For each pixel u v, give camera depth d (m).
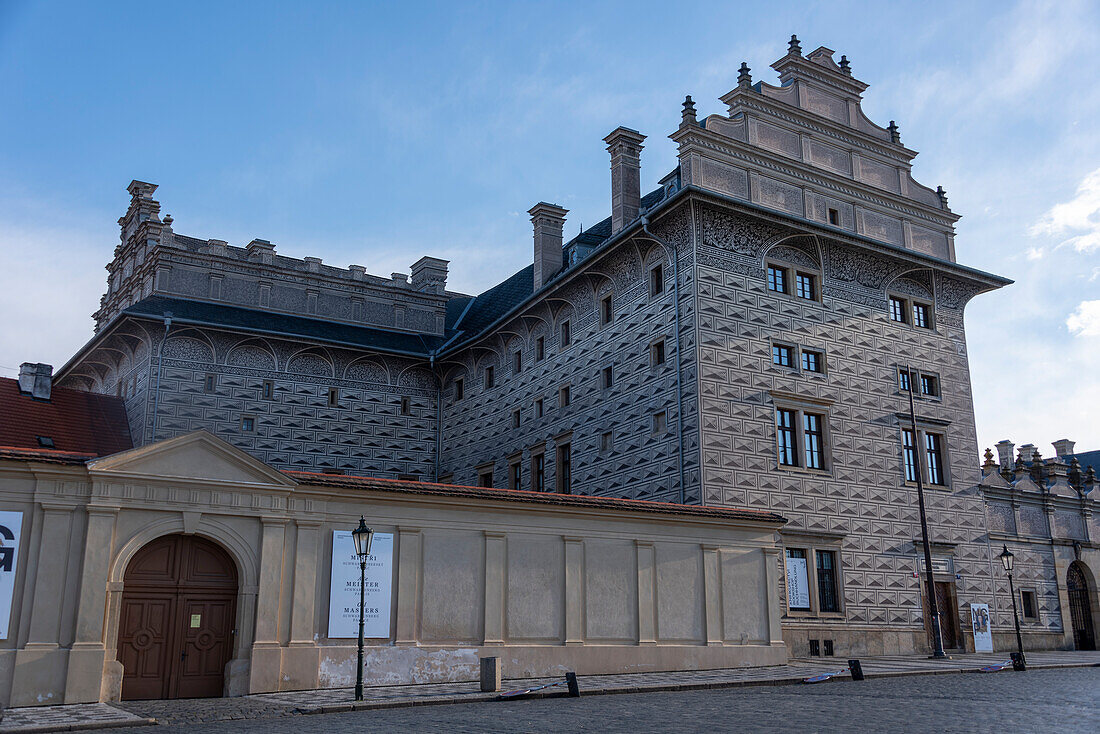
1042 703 17.61
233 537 21.64
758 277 35.53
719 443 32.59
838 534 34.25
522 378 44.38
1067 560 43.03
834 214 38.44
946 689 21.06
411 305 52.84
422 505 24.19
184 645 20.94
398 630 23.16
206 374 44.06
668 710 17.11
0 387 42.12
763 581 29.08
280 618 21.83
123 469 20.55
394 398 49.31
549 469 41.09
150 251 47.38
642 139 40.00
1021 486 42.78
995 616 38.31
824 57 40.62
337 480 23.08
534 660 24.73
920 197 41.75
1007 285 42.16
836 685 22.64
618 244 37.25
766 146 37.31
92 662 19.44
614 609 26.31
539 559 25.59
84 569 19.75
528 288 49.62
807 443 35.03
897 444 37.38
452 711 17.69
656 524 27.61
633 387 36.47
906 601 35.44
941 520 37.66
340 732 14.34
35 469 19.69
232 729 15.12
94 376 50.59
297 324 48.00
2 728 15.42
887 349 38.41
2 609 19.08
